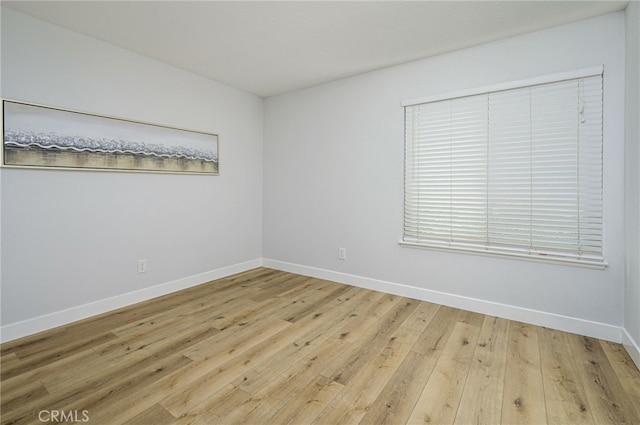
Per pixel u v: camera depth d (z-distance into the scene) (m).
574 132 2.22
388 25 2.28
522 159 2.42
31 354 1.94
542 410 1.47
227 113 3.62
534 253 2.38
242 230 3.90
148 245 2.92
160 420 1.40
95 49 2.50
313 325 2.39
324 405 1.50
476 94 2.57
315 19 2.21
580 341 2.13
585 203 2.20
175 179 3.13
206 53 2.77
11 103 2.09
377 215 3.19
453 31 2.36
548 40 2.29
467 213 2.68
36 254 2.24
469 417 1.43
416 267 2.97
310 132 3.66
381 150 3.14
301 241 3.81
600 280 2.17
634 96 1.88
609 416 1.43
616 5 2.01
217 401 1.52
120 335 2.21
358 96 3.27
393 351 2.01
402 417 1.42
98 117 2.53
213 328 2.33
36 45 2.20
